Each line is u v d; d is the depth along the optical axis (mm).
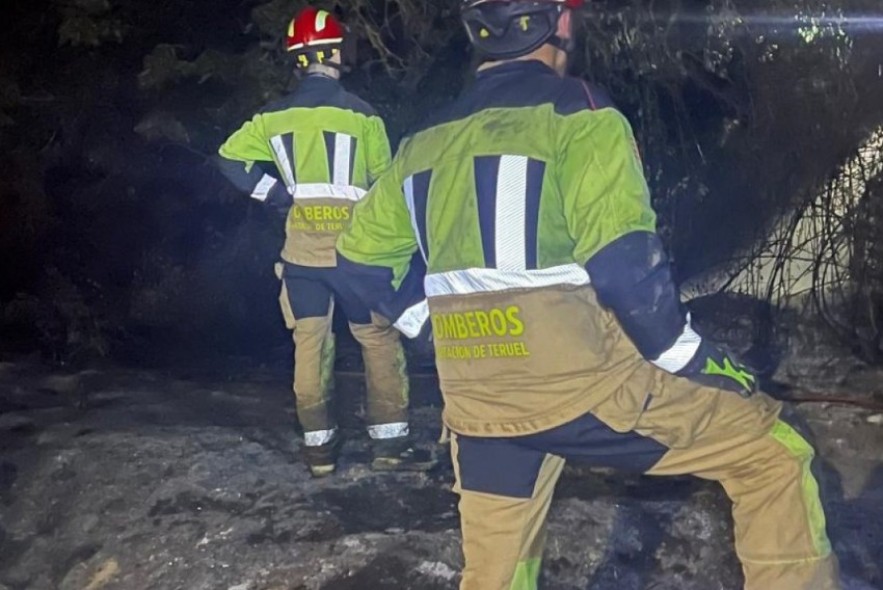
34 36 10789
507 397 2879
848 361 7742
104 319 11383
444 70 8141
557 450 2934
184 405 7223
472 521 3053
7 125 11055
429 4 7859
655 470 2988
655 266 2668
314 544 4758
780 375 7547
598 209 2688
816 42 7453
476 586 3072
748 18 7410
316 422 5430
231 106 8789
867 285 7898
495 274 2838
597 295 2734
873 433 6051
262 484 5457
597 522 4707
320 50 5156
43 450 6309
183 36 9773
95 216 11758
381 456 5535
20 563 5367
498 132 2865
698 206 8258
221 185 10680
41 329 11047
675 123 8031
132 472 5762
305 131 5113
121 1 9695
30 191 11555
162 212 11375
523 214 2803
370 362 5473
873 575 4422
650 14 7324
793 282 8156
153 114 9164
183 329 11391
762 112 7766
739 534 3047
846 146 7770
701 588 4316
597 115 2775
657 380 2842
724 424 2910
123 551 5062
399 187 3123
